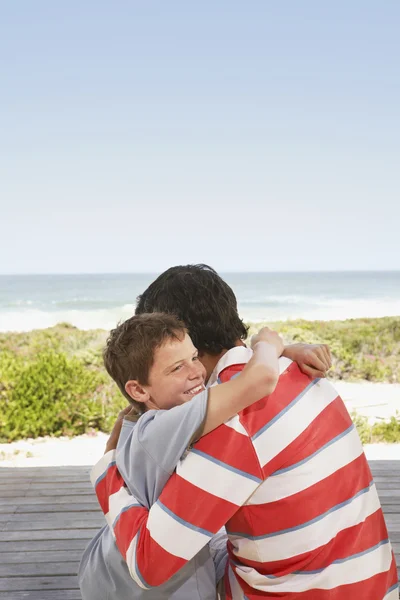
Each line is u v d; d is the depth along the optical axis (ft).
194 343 4.34
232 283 185.47
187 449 3.77
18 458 20.34
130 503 4.03
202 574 4.25
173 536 3.69
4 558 8.20
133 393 4.22
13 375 23.98
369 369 38.83
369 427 23.65
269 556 3.74
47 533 9.01
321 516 3.68
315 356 3.98
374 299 161.68
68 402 24.18
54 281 193.26
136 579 3.87
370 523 3.86
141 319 4.17
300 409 3.78
